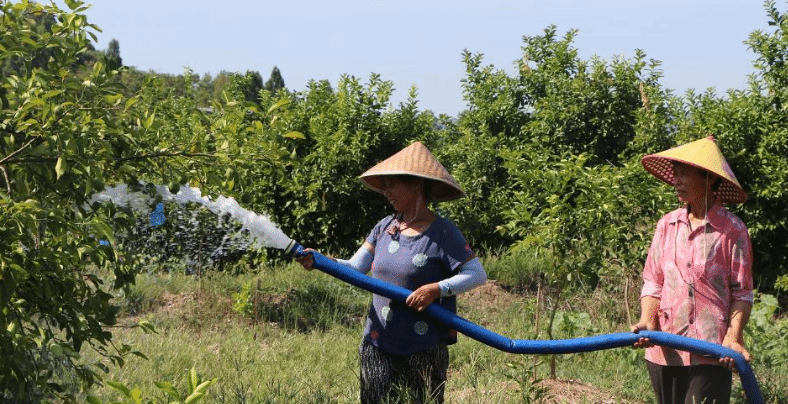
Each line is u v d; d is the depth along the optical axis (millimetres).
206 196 4449
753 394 4207
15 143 4062
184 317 9391
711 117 12031
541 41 14586
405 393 4336
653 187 8594
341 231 13242
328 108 13570
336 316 9969
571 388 6828
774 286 11375
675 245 4461
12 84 4031
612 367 7637
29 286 4285
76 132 3922
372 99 13539
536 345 4281
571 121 13578
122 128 4156
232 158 4406
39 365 4523
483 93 14562
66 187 4074
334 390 6762
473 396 5848
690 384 4328
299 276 11336
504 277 11766
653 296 4535
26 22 4219
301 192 12930
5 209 3652
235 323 9320
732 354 4145
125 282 4473
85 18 4230
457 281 4324
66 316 4605
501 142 13719
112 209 4152
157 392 6238
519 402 5844
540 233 7430
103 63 4168
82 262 4227
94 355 7129
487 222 13164
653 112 12703
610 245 8016
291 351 8250
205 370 7047
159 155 4312
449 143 14531
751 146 11938
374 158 13438
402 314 4430
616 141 13633
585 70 13883
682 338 4203
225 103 4516
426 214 4547
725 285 4324
